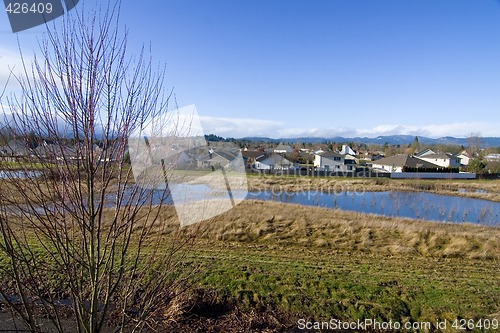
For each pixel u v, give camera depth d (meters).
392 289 6.48
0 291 2.19
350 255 8.84
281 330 5.35
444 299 6.12
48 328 4.27
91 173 2.19
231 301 5.92
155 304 2.81
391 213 16.44
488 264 8.31
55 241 2.28
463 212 17.34
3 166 1.98
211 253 8.05
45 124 2.06
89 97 2.13
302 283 6.64
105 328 3.29
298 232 10.93
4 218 2.07
